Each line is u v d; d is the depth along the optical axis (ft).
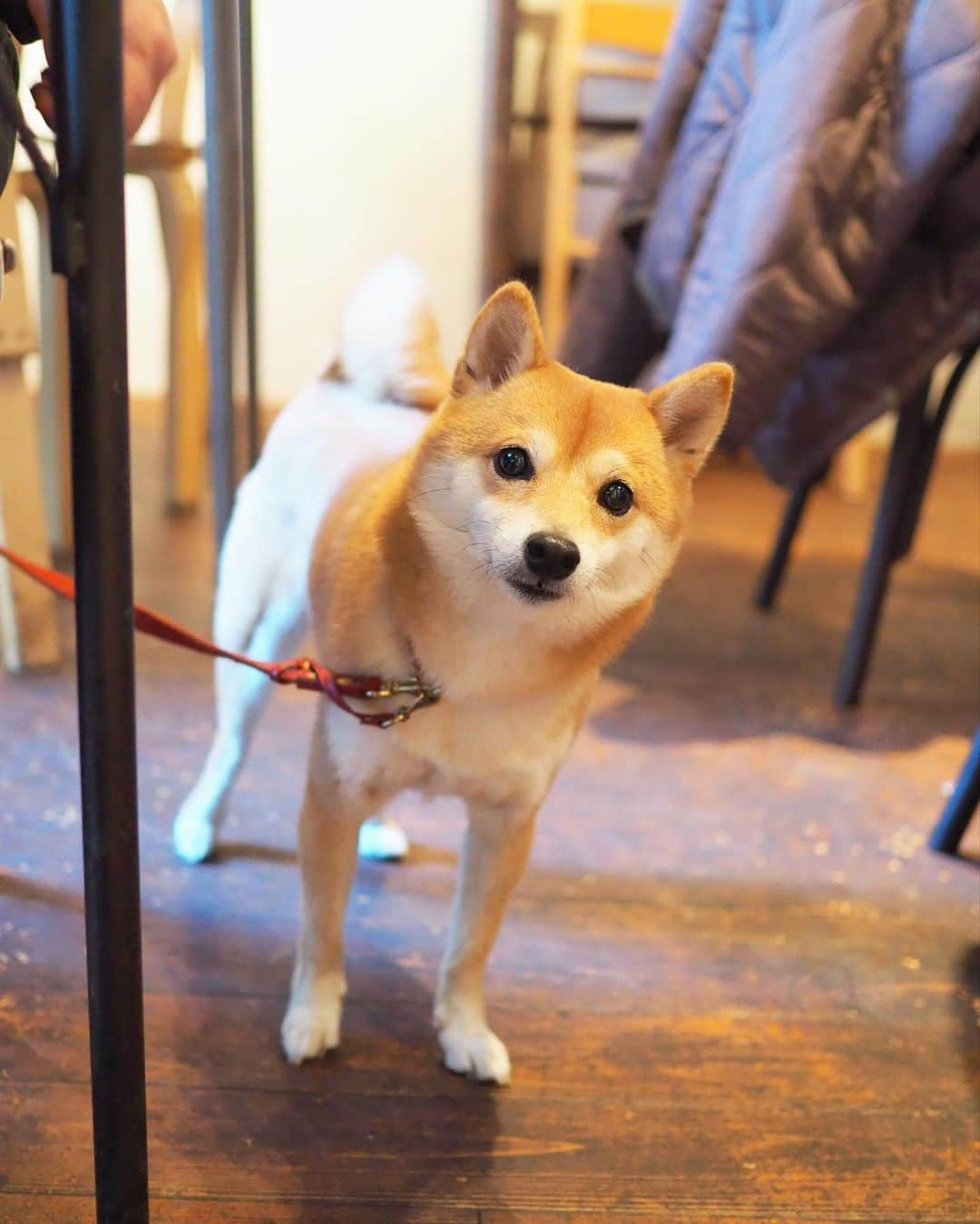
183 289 8.05
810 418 6.18
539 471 3.12
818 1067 3.84
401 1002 3.93
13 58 2.65
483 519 3.08
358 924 4.33
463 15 10.54
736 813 5.43
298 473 4.10
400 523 3.22
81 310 2.15
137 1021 2.57
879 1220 3.25
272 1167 3.19
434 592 3.15
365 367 4.42
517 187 11.21
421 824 5.06
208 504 8.87
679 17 6.09
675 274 6.01
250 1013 3.78
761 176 5.22
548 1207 3.18
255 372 4.76
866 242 5.30
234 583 4.27
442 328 11.50
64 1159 3.11
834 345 5.98
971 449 12.89
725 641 7.48
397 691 3.24
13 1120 3.22
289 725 5.75
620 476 3.18
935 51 4.92
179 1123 3.30
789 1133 3.53
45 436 7.22
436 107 10.82
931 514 10.68
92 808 2.42
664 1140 3.45
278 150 10.80
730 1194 3.28
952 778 5.96
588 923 4.49
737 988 4.20
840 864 5.09
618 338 6.79
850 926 4.65
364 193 11.03
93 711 2.36
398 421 4.22
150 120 8.25
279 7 10.37
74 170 2.09
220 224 4.65
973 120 4.90
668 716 6.37
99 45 2.02
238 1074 3.51
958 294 5.52
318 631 3.59
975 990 4.32
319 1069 3.58
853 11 4.94
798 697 6.76
